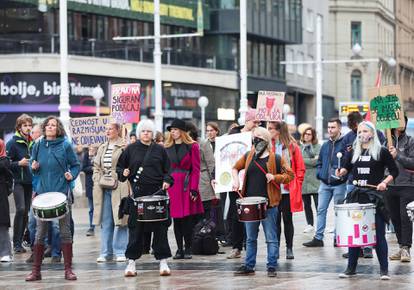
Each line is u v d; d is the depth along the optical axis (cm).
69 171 2661
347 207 2419
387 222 2483
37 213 2534
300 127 3869
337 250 3172
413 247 3150
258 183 2573
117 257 3003
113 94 3666
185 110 9862
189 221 3066
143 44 9675
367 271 2622
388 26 16525
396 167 2495
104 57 9050
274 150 2992
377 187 2477
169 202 2780
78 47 8762
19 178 3300
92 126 3512
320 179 3272
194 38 10556
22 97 8531
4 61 8550
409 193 2820
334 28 14900
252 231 2589
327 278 2500
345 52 14912
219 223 3447
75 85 8662
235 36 10800
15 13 8650
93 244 3562
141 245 2633
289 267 2744
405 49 18200
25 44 8575
